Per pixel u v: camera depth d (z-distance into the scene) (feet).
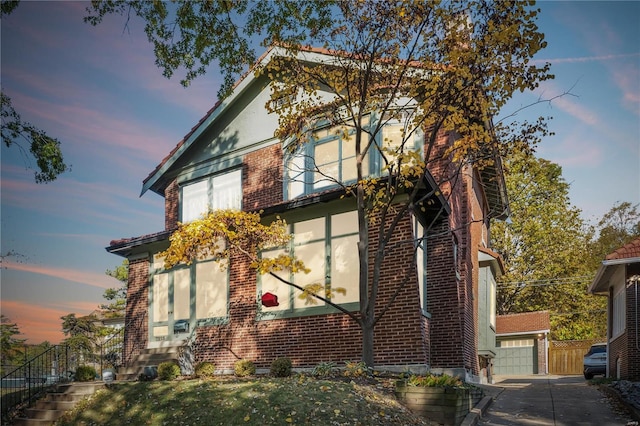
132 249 66.64
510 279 119.24
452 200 53.52
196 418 34.86
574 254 120.67
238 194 63.05
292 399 34.45
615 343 65.92
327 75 45.62
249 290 55.77
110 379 57.21
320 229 51.80
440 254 51.29
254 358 53.72
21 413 46.44
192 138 66.80
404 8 39.65
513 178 118.52
